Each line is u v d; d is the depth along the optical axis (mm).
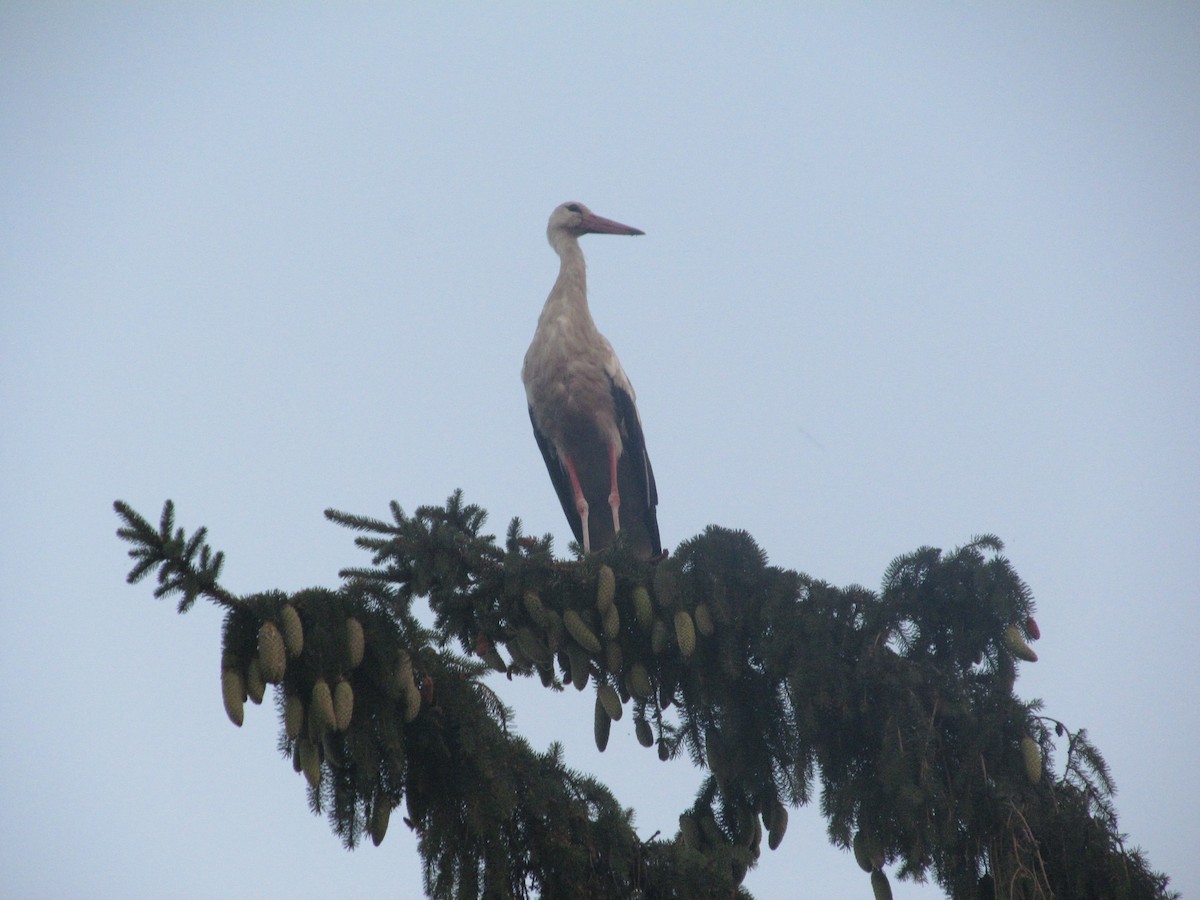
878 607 11305
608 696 10875
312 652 9133
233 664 8883
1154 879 10141
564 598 11492
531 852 10039
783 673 11336
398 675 9477
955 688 11086
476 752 9812
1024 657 10938
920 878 10898
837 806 11094
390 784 9945
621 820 10234
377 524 11430
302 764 8656
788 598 11539
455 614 11430
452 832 9891
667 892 10109
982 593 11250
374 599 10008
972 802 10570
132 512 8711
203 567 8875
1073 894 10266
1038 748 10742
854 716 11328
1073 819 10367
